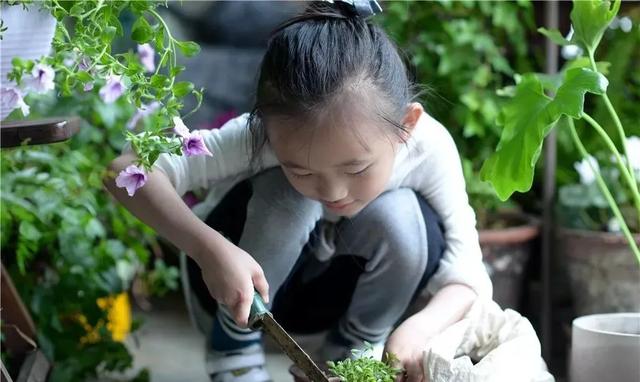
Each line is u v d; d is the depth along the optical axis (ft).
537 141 4.36
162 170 4.77
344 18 4.54
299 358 3.95
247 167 4.97
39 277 6.41
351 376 3.90
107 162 6.57
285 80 4.26
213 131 4.96
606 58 7.36
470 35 7.20
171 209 4.55
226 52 10.20
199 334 7.38
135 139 3.96
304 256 5.23
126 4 4.19
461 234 5.07
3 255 6.22
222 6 10.35
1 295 5.48
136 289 7.50
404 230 4.91
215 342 5.33
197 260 4.41
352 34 4.43
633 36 7.31
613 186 6.87
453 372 4.00
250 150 4.88
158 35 4.18
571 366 4.85
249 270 4.27
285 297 5.48
